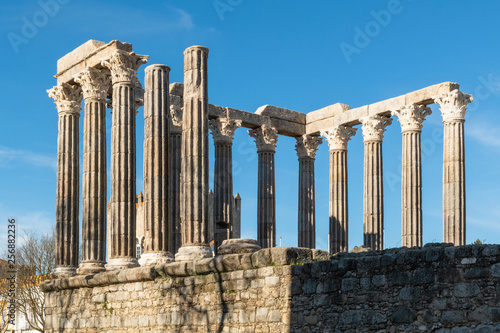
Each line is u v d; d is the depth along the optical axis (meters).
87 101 33.31
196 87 28.16
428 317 18.66
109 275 29.50
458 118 38.22
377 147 42.62
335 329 20.70
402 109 40.75
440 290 18.50
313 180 47.44
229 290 24.27
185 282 26.12
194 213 27.48
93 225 32.34
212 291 24.95
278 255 22.53
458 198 37.75
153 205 29.66
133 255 30.86
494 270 17.55
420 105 40.72
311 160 47.44
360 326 20.11
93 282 30.42
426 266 18.86
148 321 27.56
